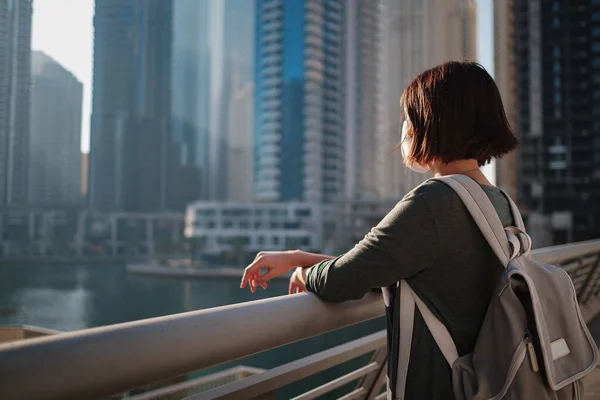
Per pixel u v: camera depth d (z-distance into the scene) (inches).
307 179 3880.4
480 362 30.3
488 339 30.5
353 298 32.5
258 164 4119.1
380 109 3875.5
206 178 4018.2
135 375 20.7
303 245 3376.0
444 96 35.8
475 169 36.8
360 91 3978.8
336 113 4037.9
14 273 687.1
